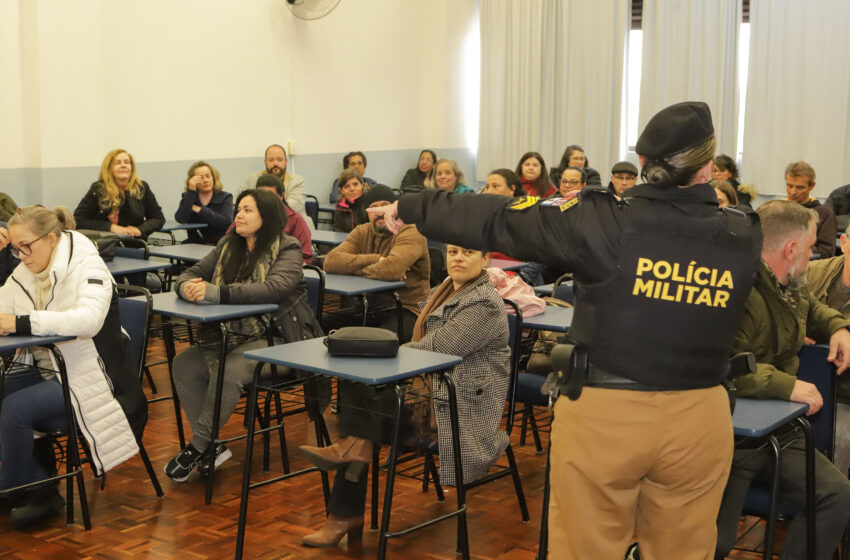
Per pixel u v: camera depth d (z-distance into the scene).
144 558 2.80
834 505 2.24
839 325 2.49
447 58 9.60
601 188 1.78
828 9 7.61
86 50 6.45
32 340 2.79
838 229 6.26
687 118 1.74
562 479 1.81
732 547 2.23
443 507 3.22
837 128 7.65
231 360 3.42
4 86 6.16
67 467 3.11
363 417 2.74
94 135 6.56
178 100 7.20
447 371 2.75
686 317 1.72
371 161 9.09
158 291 5.56
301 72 8.23
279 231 3.69
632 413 1.73
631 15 8.77
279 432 3.54
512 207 1.81
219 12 7.45
